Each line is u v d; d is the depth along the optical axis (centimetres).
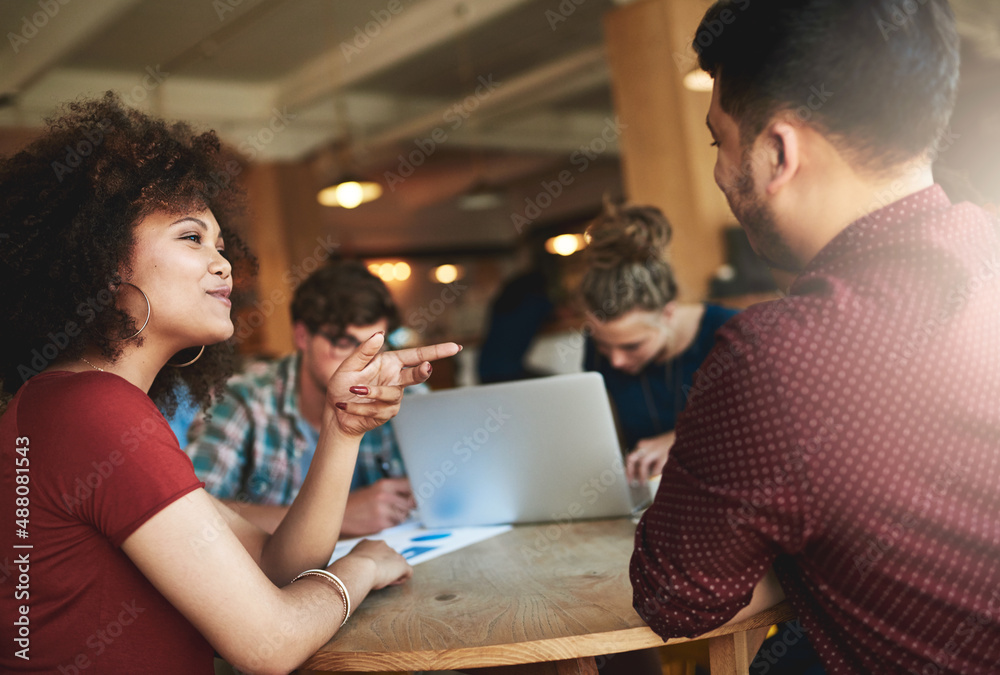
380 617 107
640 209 205
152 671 94
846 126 76
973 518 73
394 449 203
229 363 137
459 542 150
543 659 91
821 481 72
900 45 74
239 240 139
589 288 200
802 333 74
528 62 794
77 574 91
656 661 154
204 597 90
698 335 217
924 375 72
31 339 102
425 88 873
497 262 1330
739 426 75
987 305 76
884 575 74
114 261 101
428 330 1155
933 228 77
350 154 866
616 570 118
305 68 768
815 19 75
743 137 82
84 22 536
